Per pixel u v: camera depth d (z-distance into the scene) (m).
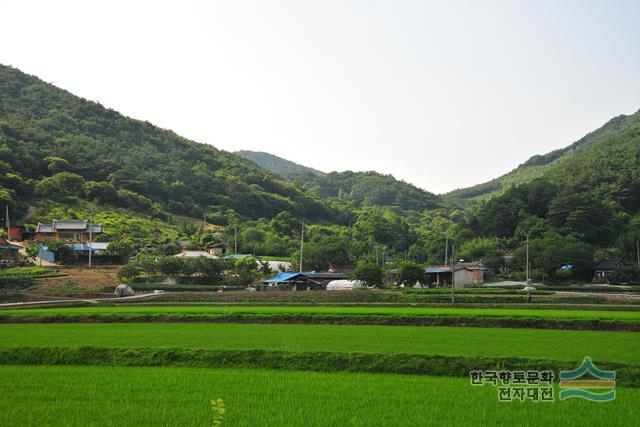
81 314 54.50
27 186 157.12
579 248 114.62
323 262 129.50
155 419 21.78
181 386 27.05
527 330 44.91
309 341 38.66
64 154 186.38
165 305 68.56
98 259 115.94
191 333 43.38
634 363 29.95
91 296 82.12
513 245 149.62
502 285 106.50
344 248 140.25
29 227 134.88
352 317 52.03
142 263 100.38
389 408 23.22
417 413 22.55
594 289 92.19
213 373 30.12
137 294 85.25
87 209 158.25
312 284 102.00
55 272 99.19
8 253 114.19
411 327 47.56
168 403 24.02
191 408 23.20
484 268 118.94
